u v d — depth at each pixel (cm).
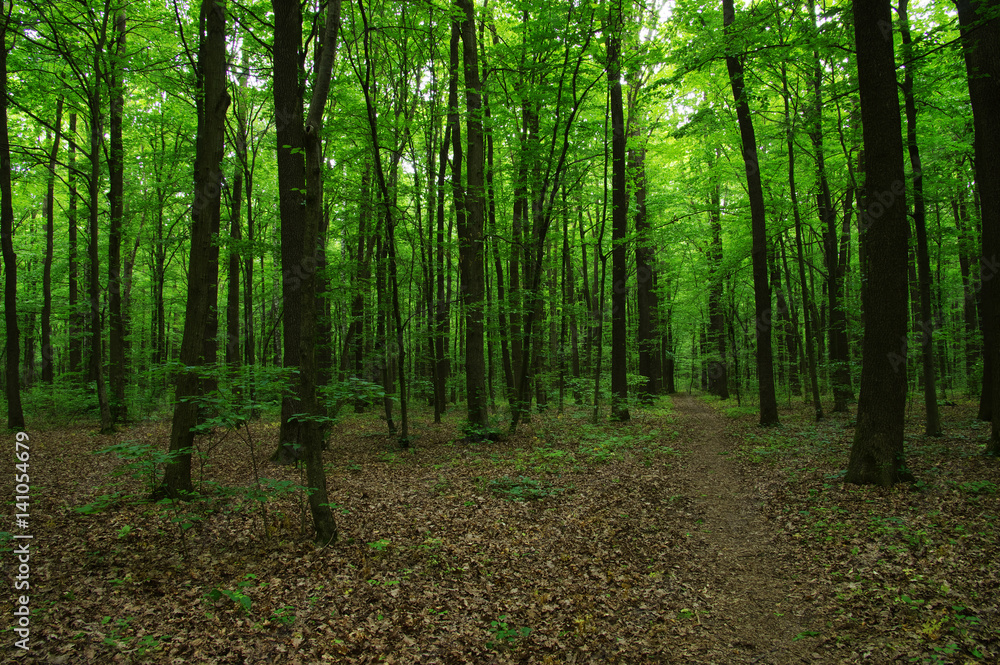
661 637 462
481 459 1084
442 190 1380
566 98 1287
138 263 2527
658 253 2348
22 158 1456
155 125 1709
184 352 728
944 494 700
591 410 1916
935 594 473
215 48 738
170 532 637
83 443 1244
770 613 490
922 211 1064
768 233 1694
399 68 1429
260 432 1438
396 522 709
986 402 1209
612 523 724
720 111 1585
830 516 680
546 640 455
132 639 414
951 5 1352
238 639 425
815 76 1334
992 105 885
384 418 1792
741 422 1614
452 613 490
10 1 1205
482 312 1310
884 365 775
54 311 1894
